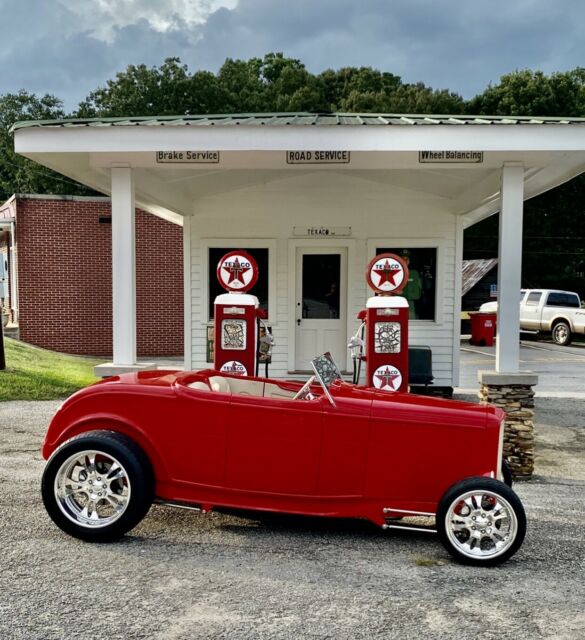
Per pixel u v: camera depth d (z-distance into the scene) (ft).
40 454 22.89
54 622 11.13
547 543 15.49
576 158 24.36
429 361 34.63
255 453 14.83
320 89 137.18
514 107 118.01
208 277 37.22
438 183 32.78
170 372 17.85
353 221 36.73
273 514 17.16
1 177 157.38
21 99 166.40
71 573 13.08
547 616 11.74
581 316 76.33
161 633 10.83
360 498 14.83
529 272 119.96
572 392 40.88
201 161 24.26
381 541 15.40
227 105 125.59
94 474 14.73
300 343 37.50
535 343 81.82
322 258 37.27
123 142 22.44
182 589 12.48
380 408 14.75
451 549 14.02
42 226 62.69
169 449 14.93
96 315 64.03
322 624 11.25
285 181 36.52
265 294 37.24
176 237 65.05
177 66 126.00
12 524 15.76
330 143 22.39
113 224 23.57
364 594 12.46
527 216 116.06
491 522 14.01
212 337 37.27
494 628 11.25
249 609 11.73
